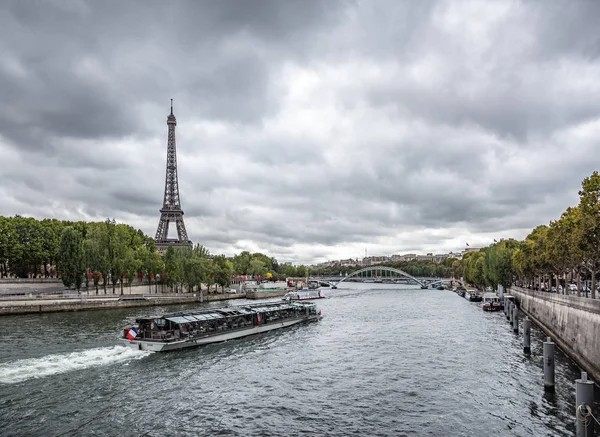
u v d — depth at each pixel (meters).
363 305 148.12
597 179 47.91
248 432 32.31
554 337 66.31
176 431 32.34
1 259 129.88
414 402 39.16
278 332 80.88
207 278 155.50
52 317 93.12
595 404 35.34
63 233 114.62
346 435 31.88
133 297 129.38
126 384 43.78
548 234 73.50
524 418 35.06
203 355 58.59
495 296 132.75
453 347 64.62
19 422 33.53
